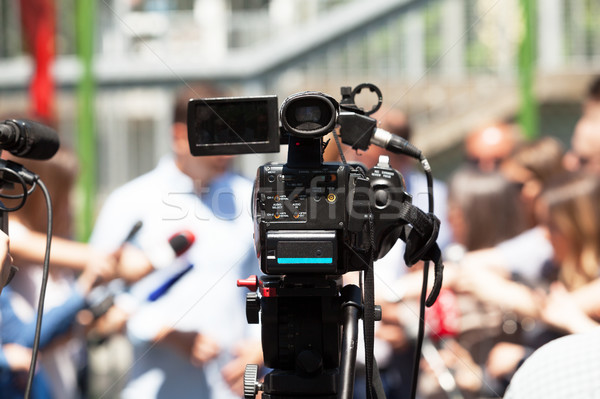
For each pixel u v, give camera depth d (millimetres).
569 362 1082
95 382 3826
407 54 7426
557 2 8219
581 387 1060
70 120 7898
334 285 1572
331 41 7414
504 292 3025
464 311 3078
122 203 2912
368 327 1521
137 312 2891
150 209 2861
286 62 7492
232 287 2904
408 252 1581
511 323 3037
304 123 1505
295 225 1507
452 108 7797
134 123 7859
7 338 2719
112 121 7816
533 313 2994
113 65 7836
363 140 1639
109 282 2840
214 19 8328
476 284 3078
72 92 7961
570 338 1111
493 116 7730
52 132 1715
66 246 2875
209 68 7660
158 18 8273
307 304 1599
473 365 3059
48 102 7273
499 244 3211
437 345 3072
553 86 8148
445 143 7836
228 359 2947
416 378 1663
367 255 1538
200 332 2906
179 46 8297
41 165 2980
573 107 8242
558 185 2941
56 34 7984
